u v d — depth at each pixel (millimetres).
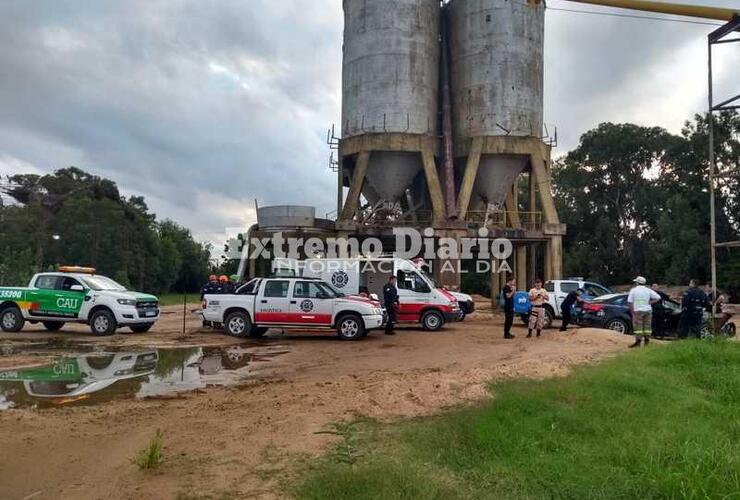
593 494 4684
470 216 40469
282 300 18656
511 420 6969
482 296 67500
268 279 18906
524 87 38844
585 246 65438
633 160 63812
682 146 57500
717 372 10523
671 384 9609
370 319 18531
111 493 5062
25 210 58312
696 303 16703
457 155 40188
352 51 40031
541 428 6664
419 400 8516
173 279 80500
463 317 27266
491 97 38594
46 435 7113
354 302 18578
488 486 4910
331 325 18547
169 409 8617
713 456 5312
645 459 5363
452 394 8867
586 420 7055
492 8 38969
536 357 13695
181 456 6031
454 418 7121
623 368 10828
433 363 13438
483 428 6453
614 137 62906
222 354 15258
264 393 9711
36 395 9812
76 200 61625
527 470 5281
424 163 38250
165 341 17844
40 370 12492
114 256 60656
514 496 4672
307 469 5473
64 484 5379
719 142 50188
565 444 6121
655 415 7398
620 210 66250
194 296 77438
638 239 64812
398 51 38844
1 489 5270
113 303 18953
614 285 64938
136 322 19297
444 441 6141
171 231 92312
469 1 39750
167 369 12766
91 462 6035
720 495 4465
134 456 6133
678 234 51188
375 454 5844
